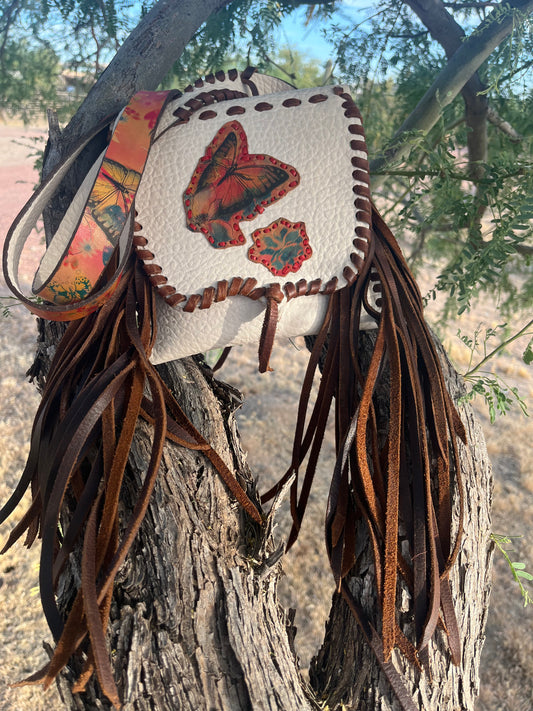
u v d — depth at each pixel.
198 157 0.77
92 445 0.76
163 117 0.79
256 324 0.77
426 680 0.81
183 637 0.72
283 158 0.76
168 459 0.78
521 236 1.08
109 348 0.74
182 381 0.92
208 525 0.78
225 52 1.71
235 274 0.74
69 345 0.78
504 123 1.69
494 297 1.80
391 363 0.77
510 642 3.08
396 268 0.82
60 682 0.69
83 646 0.69
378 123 1.91
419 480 0.77
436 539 0.79
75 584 0.75
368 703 0.84
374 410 0.84
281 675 0.75
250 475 0.92
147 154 0.71
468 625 0.87
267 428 4.73
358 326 0.81
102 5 1.63
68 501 0.79
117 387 0.71
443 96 1.43
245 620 0.75
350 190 0.76
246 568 0.79
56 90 1.97
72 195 1.01
